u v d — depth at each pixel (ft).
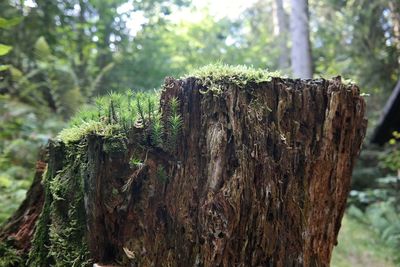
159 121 4.17
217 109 4.08
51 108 16.30
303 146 4.31
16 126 13.53
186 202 4.09
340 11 23.49
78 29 17.13
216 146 3.99
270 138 4.18
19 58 14.73
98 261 4.23
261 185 4.09
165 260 4.06
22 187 10.50
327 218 4.45
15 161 12.22
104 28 17.71
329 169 4.37
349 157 4.51
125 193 4.09
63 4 15.94
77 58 16.58
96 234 4.21
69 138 4.68
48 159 5.37
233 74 4.19
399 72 20.90
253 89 4.18
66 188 4.62
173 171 4.16
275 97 4.25
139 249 4.09
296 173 4.29
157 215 4.13
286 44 26.05
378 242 17.47
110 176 4.09
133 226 4.13
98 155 4.09
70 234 4.46
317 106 4.35
